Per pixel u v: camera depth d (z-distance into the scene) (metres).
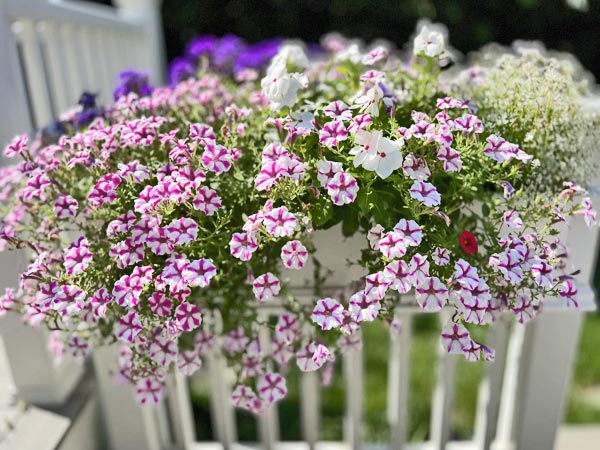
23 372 0.78
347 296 0.67
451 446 0.95
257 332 0.71
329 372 0.75
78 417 0.82
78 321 0.67
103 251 0.62
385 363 1.32
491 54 0.84
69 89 1.00
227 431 0.88
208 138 0.61
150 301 0.58
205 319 0.76
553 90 0.64
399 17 2.48
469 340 0.57
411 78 0.72
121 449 0.86
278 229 0.54
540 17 2.47
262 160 0.59
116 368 0.77
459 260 0.55
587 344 1.37
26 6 0.78
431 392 1.20
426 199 0.55
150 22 1.61
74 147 0.67
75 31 1.03
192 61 1.44
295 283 0.70
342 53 0.78
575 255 0.71
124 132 0.63
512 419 0.89
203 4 2.52
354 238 0.67
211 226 0.63
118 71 1.33
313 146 0.62
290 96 0.64
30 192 0.61
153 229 0.58
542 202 0.63
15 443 0.73
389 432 1.09
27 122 0.76
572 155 0.65
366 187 0.58
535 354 0.77
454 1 2.43
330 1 2.49
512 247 0.57
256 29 2.59
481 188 0.65
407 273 0.54
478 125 0.59
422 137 0.57
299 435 1.10
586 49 2.53
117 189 0.62
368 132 0.56
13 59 0.72
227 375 1.24
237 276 0.65
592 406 1.16
